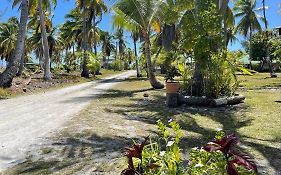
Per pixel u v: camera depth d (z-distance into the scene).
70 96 18.20
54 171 5.45
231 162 2.59
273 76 36.97
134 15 21.80
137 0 21.59
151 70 23.16
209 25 13.58
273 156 6.38
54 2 33.69
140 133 8.42
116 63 85.56
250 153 6.57
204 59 13.65
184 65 15.56
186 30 14.32
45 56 30.53
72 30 54.94
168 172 2.96
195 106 13.43
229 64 14.11
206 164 2.91
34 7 33.31
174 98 13.52
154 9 21.84
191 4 19.28
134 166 3.05
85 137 7.89
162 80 31.00
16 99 16.64
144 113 11.96
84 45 43.22
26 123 9.79
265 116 10.84
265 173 5.43
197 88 14.33
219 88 13.78
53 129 8.84
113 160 6.02
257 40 58.81
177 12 22.06
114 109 12.84
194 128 9.27
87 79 38.53
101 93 20.12
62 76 37.75
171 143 3.09
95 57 44.94
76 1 44.47
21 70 33.75
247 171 2.68
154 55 41.69
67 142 7.41
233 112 11.92
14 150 6.72
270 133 8.37
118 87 25.31
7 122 9.97
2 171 5.43
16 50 20.50
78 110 12.49
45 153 6.52
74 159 6.12
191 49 14.59
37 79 30.28
